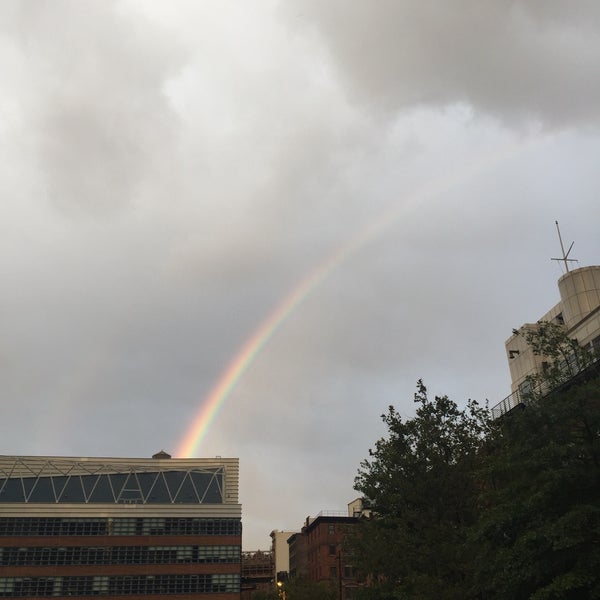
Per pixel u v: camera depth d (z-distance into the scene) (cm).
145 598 9869
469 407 3238
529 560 2038
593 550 1939
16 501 11031
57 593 9662
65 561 9869
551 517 2067
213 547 10338
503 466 2398
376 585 3114
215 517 10538
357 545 3178
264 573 17500
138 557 10088
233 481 12719
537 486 2202
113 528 10200
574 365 3025
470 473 2853
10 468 11856
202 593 10031
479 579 2453
